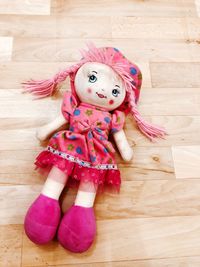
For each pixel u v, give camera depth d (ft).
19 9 3.65
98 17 3.74
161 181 3.16
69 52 3.53
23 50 3.48
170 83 3.54
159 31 3.77
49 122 3.24
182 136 3.34
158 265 2.90
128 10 3.82
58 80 3.14
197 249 2.98
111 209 3.02
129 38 3.69
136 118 3.16
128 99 3.05
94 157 2.73
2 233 2.85
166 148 3.28
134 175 3.15
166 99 3.47
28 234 2.68
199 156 3.29
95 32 3.67
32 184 3.02
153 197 3.10
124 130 3.30
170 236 2.99
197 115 3.45
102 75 2.84
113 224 2.98
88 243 2.72
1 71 3.36
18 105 3.26
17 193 2.98
